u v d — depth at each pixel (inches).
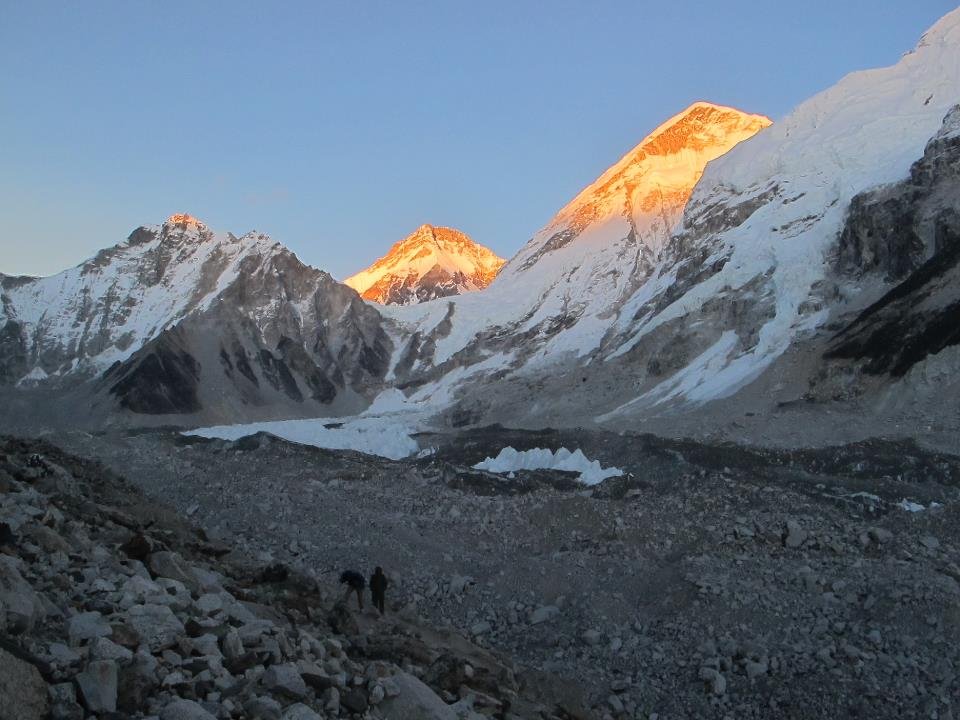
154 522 971.3
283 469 1656.0
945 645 894.4
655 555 1182.3
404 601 1077.1
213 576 729.6
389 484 1562.5
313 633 673.6
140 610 498.0
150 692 438.3
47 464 936.3
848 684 856.3
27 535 592.7
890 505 1288.1
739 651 922.7
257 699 450.0
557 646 984.3
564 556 1208.2
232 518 1333.7
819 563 1099.9
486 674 754.2
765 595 1014.4
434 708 546.6
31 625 456.1
